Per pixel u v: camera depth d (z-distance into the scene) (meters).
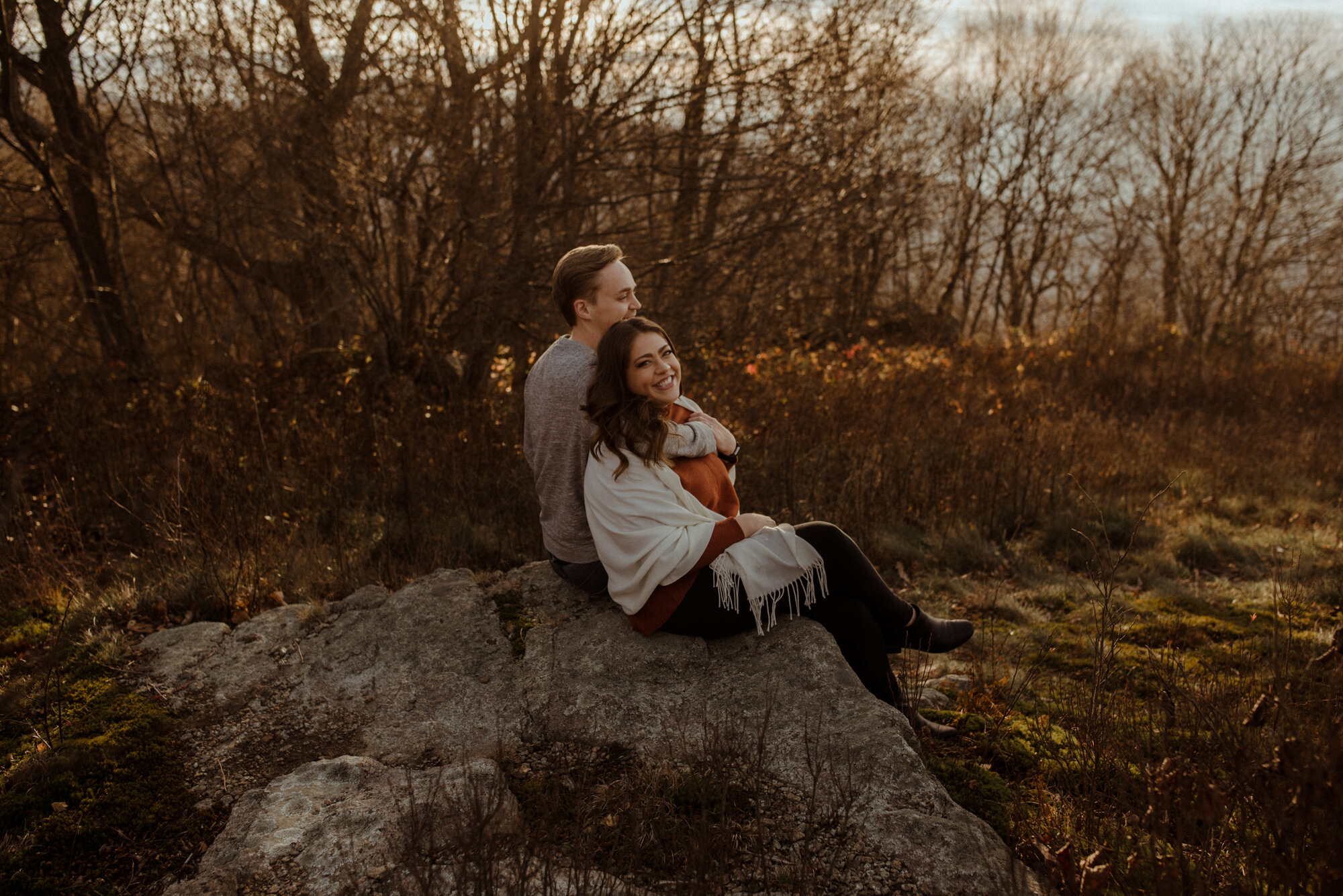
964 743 2.55
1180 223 20.81
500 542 4.33
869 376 7.31
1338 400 8.51
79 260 7.59
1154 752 2.33
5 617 3.36
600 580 2.70
